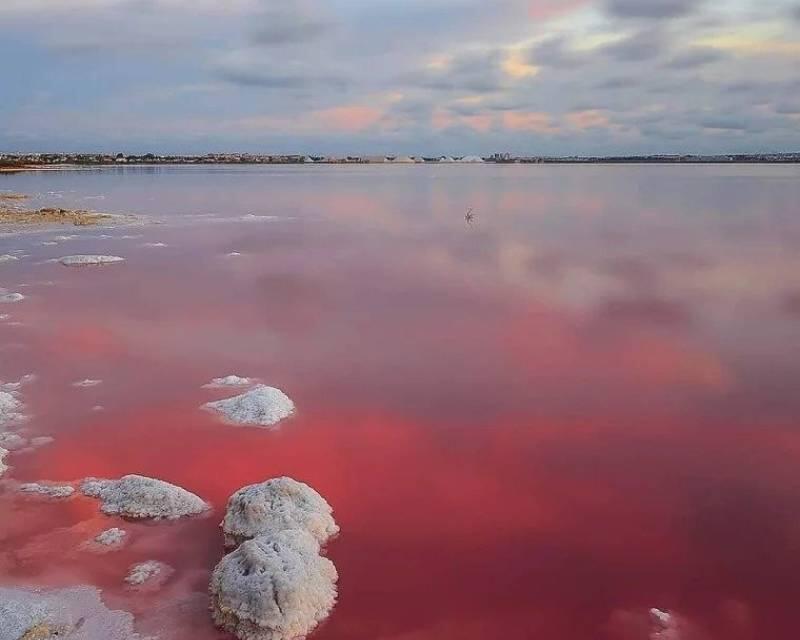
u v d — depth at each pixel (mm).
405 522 8609
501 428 11227
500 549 8102
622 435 10984
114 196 61812
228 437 10836
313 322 17484
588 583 7551
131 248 29812
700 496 9227
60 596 7074
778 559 7941
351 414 11742
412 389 12914
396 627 6867
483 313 18469
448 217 44938
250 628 6586
